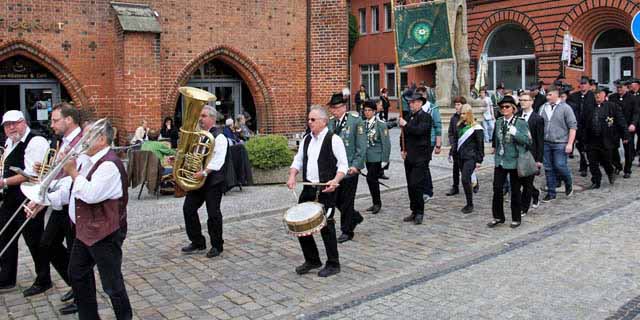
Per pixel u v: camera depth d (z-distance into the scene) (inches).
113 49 709.3
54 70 681.0
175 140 685.9
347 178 346.9
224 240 360.8
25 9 657.0
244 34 782.5
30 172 259.8
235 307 251.6
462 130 425.1
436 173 598.2
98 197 206.4
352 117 367.2
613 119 495.8
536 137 390.9
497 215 377.4
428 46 414.9
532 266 290.5
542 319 225.8
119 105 700.7
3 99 678.5
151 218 418.0
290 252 333.4
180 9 738.2
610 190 484.4
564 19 1122.0
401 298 253.3
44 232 255.1
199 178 319.0
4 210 272.2
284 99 816.3
